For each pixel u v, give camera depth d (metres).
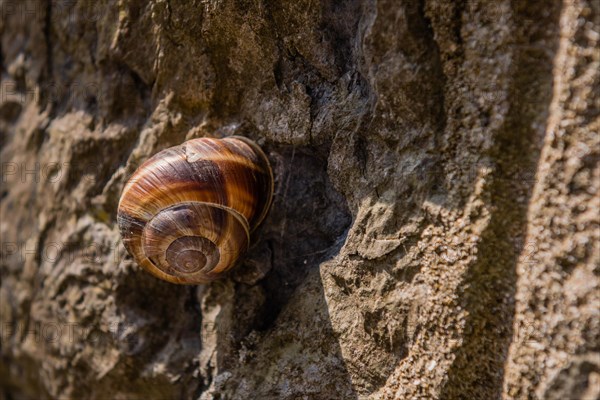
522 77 0.21
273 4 0.23
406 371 0.22
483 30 0.21
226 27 0.24
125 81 0.26
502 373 0.22
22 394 0.32
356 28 0.23
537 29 0.21
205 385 0.25
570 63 0.21
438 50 0.22
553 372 0.21
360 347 0.23
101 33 0.26
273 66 0.24
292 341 0.24
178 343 0.26
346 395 0.23
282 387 0.24
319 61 0.24
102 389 0.27
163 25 0.25
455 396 0.22
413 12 0.22
